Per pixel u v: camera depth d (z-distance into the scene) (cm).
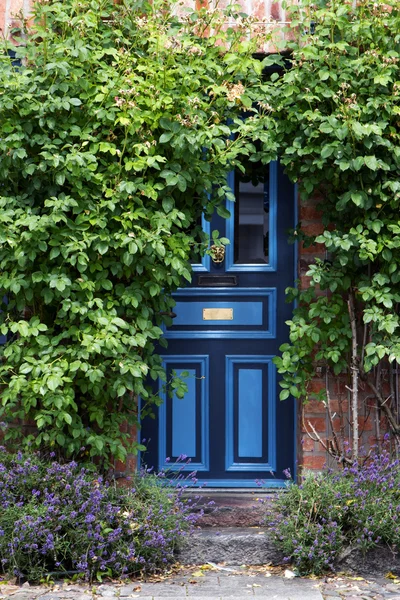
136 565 506
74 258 544
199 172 567
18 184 572
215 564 533
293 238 605
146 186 554
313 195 611
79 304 552
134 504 532
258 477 634
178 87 569
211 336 640
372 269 589
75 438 557
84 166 550
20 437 591
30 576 487
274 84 580
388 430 604
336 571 515
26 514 502
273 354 638
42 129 555
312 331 580
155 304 582
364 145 568
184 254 557
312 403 604
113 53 563
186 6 614
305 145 582
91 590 473
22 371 539
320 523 530
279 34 610
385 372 605
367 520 514
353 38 582
